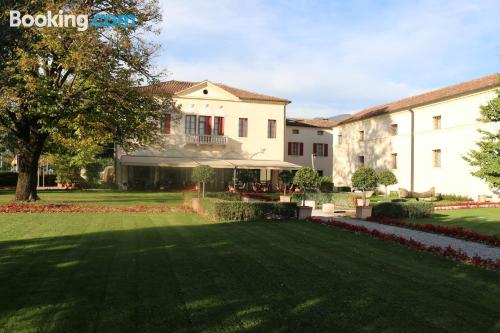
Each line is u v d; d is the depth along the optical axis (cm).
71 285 634
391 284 679
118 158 3838
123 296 587
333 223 1364
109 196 2733
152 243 983
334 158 4866
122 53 1866
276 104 4225
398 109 3694
